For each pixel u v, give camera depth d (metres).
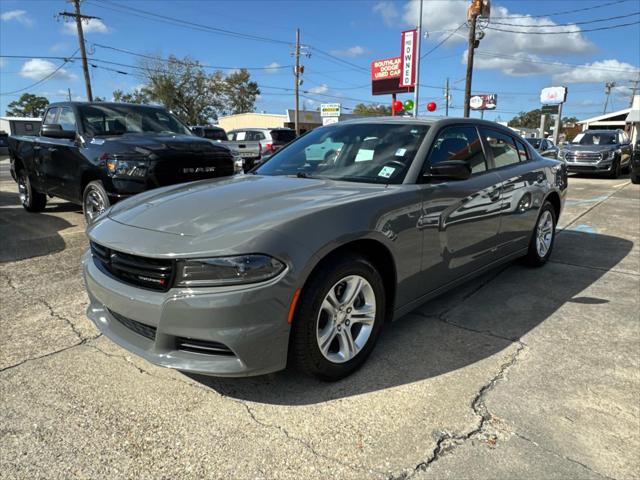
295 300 2.29
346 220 2.53
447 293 4.15
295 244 2.30
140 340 2.49
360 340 2.77
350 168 3.36
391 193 2.87
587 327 3.44
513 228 4.20
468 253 3.56
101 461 2.05
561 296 4.08
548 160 5.05
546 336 3.28
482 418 2.35
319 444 2.17
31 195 7.65
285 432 2.25
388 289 2.96
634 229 6.96
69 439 2.19
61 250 5.40
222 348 2.27
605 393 2.58
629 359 2.96
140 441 2.18
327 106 29.39
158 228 2.48
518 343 3.17
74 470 2.00
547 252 5.00
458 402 2.49
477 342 3.19
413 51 20.66
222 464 2.04
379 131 3.62
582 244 6.01
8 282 4.30
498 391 2.59
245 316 2.18
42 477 1.96
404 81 21.19
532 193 4.43
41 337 3.21
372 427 2.29
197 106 57.78
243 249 2.19
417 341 3.19
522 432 2.24
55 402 2.47
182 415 2.37
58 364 2.86
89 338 3.20
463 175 3.06
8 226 6.71
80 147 6.07
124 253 2.42
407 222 2.88
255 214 2.49
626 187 12.84
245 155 14.67
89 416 2.36
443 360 2.94
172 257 2.23
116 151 5.61
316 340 2.45
